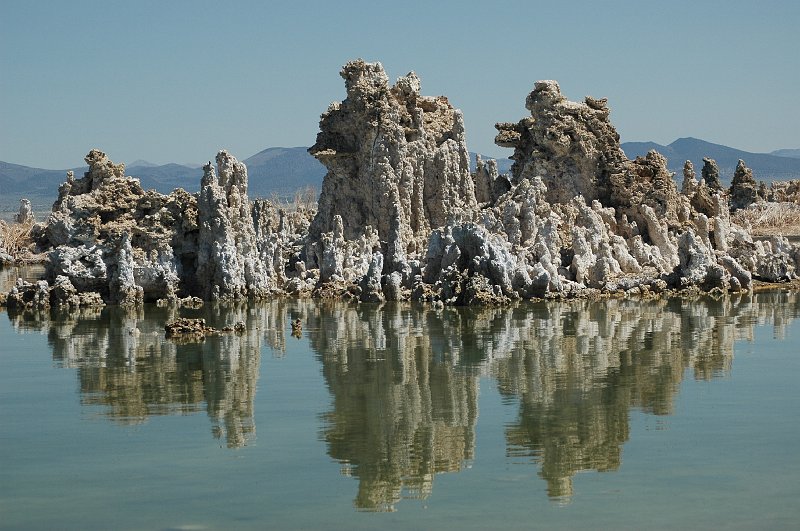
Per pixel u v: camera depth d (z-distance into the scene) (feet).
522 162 328.29
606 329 190.90
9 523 89.20
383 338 181.27
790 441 111.45
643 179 309.22
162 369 152.46
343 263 269.03
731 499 93.76
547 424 119.03
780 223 374.43
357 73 303.27
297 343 176.14
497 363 155.53
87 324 201.57
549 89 312.91
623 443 111.24
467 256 244.01
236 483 98.78
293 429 117.50
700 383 140.46
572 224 281.74
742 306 230.07
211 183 246.27
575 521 88.89
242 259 249.34
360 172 300.81
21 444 111.65
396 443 111.65
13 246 400.26
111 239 240.12
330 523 88.94
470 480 99.71
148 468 103.35
